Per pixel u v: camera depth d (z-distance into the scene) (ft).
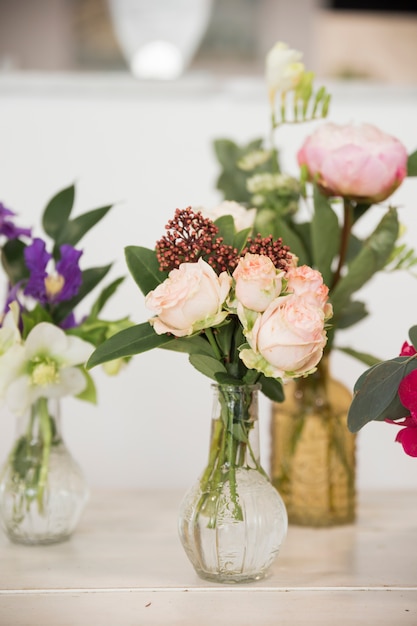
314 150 3.05
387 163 2.98
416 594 2.77
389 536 3.19
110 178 4.50
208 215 2.88
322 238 3.12
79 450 4.55
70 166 4.49
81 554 3.04
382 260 3.08
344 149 2.98
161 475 4.57
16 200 4.48
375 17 8.05
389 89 4.50
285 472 3.28
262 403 4.33
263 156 3.39
